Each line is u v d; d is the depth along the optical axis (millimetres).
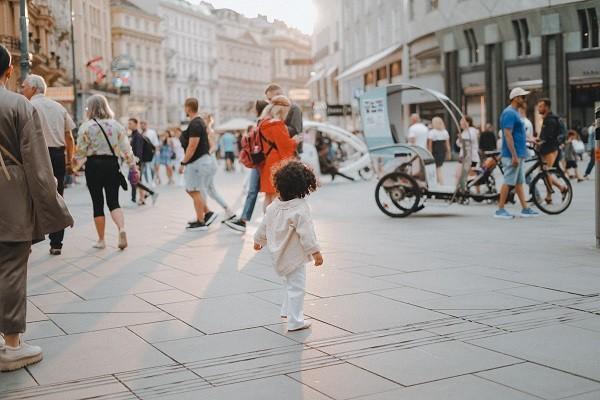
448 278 6809
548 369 4156
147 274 7441
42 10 44250
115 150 9141
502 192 11797
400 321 5293
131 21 92812
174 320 5500
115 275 7434
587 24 31391
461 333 4934
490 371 4141
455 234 9977
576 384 3898
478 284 6508
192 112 11016
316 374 4176
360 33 54594
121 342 4934
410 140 17469
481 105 37062
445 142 17312
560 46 32219
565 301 5785
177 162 25516
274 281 6922
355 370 4227
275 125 9672
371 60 45656
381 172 14203
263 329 5184
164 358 4555
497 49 34906
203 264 7973
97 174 9133
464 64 37469
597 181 8297
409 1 42625
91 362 4512
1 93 4484
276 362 4418
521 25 33719
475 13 35375
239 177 29672
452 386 3912
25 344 4570
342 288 6461
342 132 25031
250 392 3904
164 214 14148
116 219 9227
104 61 66375
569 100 32344
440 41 38719
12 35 39875
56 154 8797
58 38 50938
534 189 12031
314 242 5047
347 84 59281
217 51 129250
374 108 13266
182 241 9938
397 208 13664
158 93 101562
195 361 4477
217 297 6262
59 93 26562
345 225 11445
